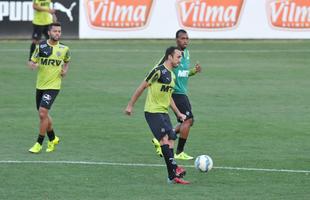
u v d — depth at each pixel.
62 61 48.16
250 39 110.25
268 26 110.31
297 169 43.59
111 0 106.38
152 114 40.78
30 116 59.50
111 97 68.44
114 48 99.75
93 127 55.75
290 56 97.38
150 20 107.44
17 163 44.22
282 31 110.69
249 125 57.19
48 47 47.75
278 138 52.62
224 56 95.94
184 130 46.28
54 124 56.53
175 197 37.16
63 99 66.94
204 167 41.81
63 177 40.97
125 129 55.22
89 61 89.19
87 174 41.75
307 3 110.69
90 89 72.31
